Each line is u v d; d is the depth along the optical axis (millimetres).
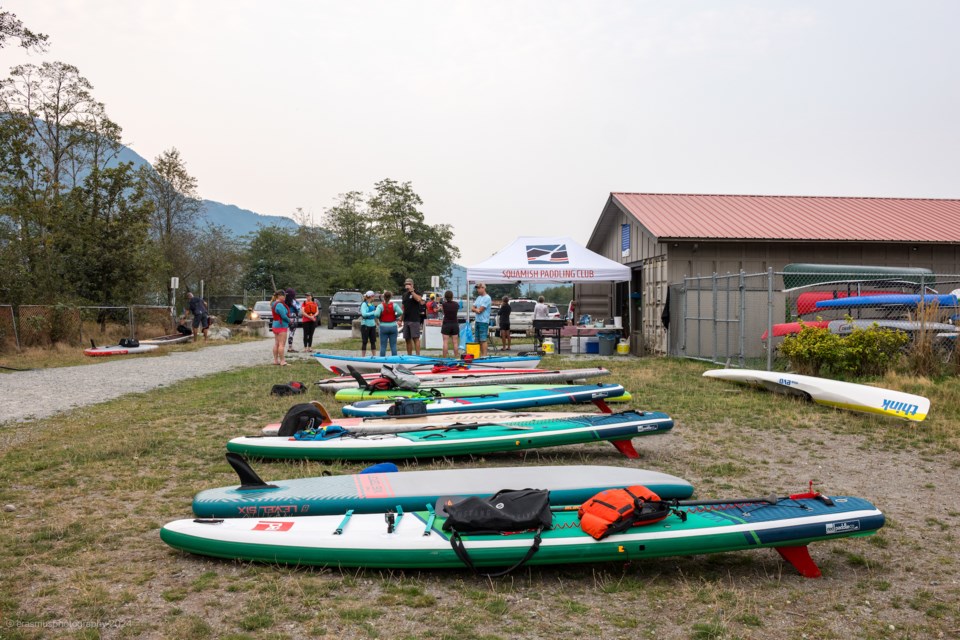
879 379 11438
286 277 54844
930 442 7758
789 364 13070
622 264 21562
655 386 12141
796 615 3875
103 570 4336
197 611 3799
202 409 10016
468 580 4277
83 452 7234
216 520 4711
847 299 14203
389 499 4957
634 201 21203
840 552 4801
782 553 4445
